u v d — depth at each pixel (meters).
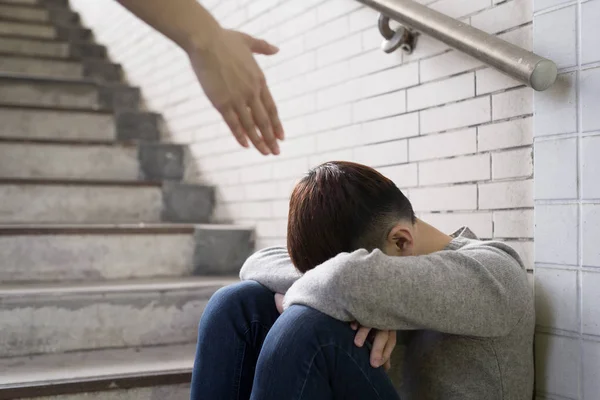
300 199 1.24
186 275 2.42
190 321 2.07
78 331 1.93
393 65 1.81
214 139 2.86
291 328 1.13
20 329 1.86
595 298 1.21
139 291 2.00
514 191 1.41
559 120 1.27
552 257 1.29
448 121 1.60
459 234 1.40
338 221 1.18
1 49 3.88
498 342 1.23
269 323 1.41
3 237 2.13
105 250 2.28
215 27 0.79
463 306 1.12
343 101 2.03
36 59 3.73
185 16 0.77
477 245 1.27
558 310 1.27
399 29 1.72
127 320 1.99
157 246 2.37
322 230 1.19
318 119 2.16
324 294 1.12
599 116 1.20
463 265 1.16
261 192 2.50
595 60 1.20
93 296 1.94
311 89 2.20
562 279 1.27
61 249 2.21
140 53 3.67
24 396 1.53
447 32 1.39
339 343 1.12
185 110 3.13
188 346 2.02
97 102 3.50
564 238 1.26
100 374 1.65
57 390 1.56
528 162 1.38
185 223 2.79
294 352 1.12
